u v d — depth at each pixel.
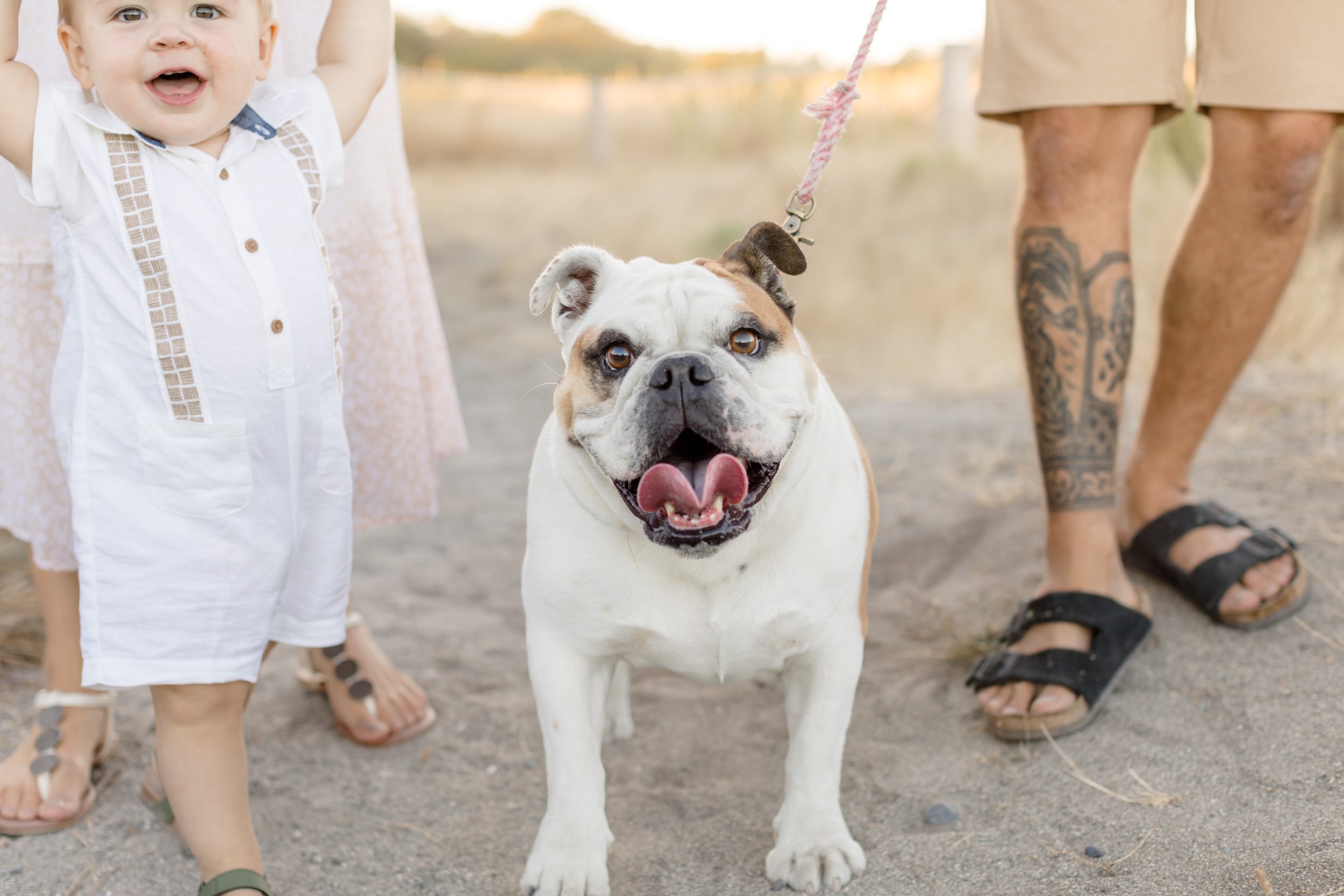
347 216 2.66
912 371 6.21
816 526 2.20
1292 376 4.83
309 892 2.25
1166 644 2.85
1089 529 2.79
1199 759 2.42
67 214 1.93
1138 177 6.79
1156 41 2.63
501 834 2.43
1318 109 2.63
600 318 2.18
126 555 1.96
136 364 1.94
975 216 8.93
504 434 5.83
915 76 13.44
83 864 2.34
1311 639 2.76
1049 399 2.81
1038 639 2.72
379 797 2.60
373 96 2.29
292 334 2.03
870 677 3.01
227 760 2.09
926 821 2.35
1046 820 2.30
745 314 2.11
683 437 2.07
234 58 1.92
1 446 2.41
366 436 2.76
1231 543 2.95
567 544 2.20
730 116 13.82
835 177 10.27
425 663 3.28
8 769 2.52
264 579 2.06
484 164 17.39
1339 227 5.98
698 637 2.24
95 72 1.88
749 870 2.25
